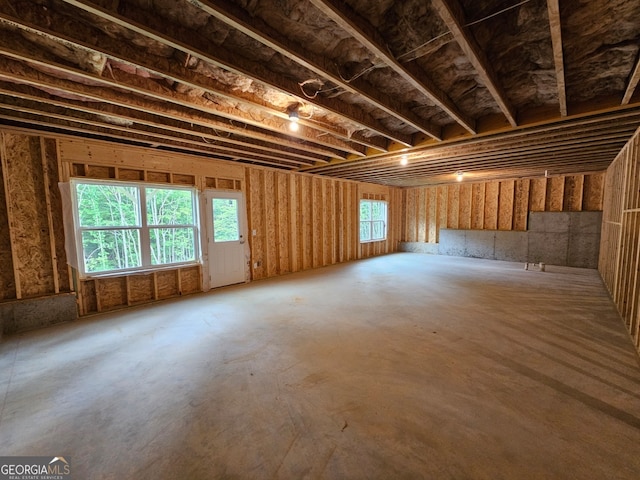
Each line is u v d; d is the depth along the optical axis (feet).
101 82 7.60
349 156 17.07
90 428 5.77
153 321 11.82
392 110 9.38
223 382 7.33
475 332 10.25
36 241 11.50
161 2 5.21
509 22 5.74
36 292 11.54
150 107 9.18
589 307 12.89
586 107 9.45
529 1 5.14
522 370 7.69
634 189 11.35
